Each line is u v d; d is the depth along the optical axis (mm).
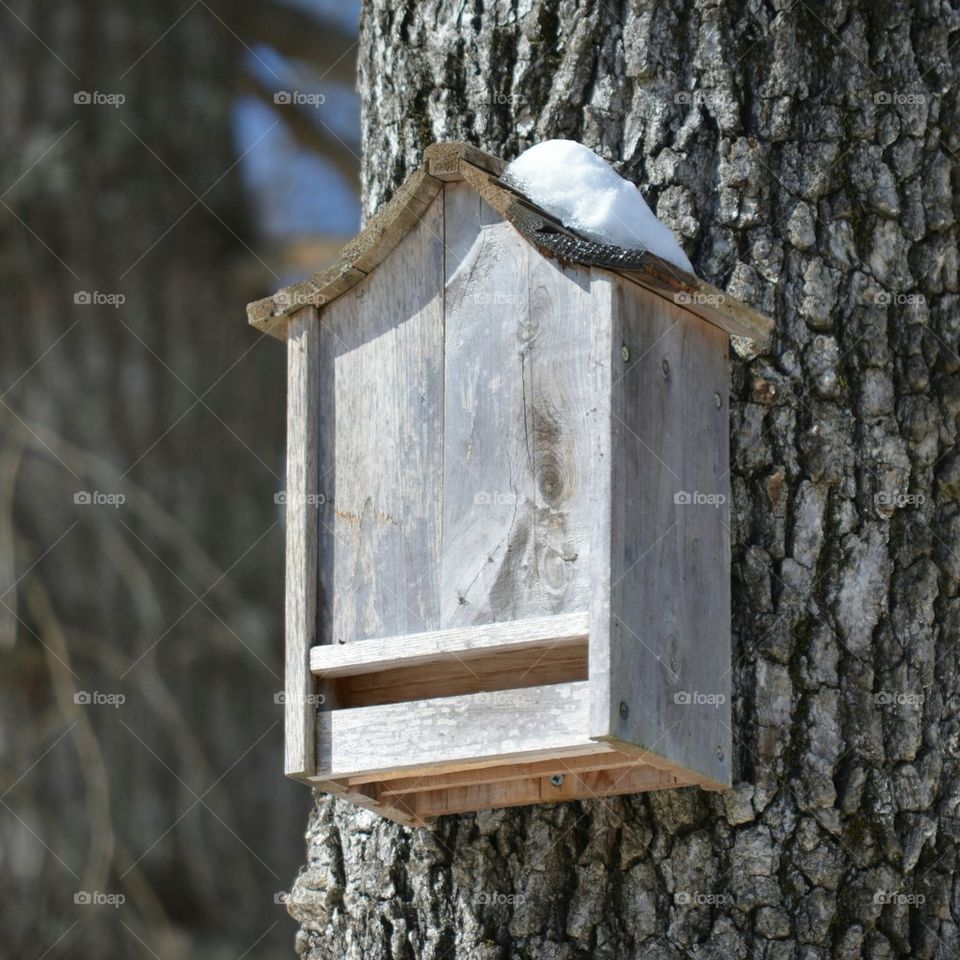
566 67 7418
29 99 12281
